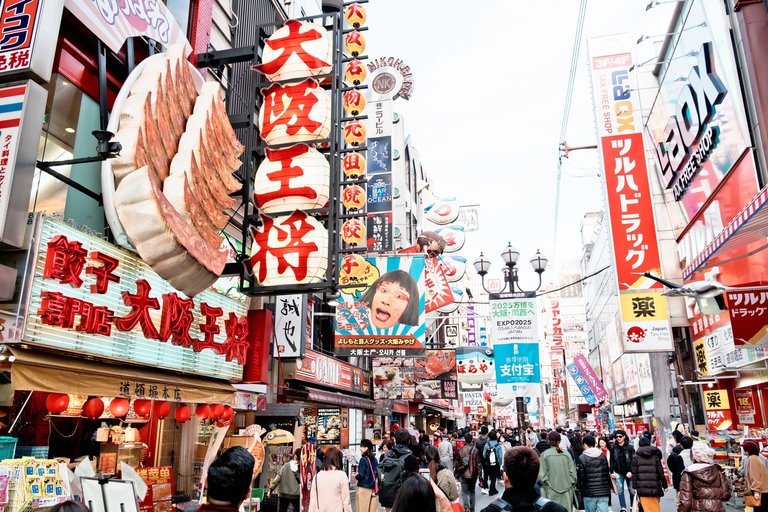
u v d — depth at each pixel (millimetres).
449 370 23844
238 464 2885
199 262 7086
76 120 7422
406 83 25109
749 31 12461
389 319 15844
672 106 16922
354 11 10078
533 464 3611
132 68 7688
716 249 9312
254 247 8469
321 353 17438
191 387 8438
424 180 37562
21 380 5344
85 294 6305
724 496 7457
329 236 8547
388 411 23000
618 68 19828
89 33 7336
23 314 5410
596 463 9383
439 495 3736
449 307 21297
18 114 5648
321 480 7543
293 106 8836
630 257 17984
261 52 9609
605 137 19188
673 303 19000
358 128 10922
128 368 7152
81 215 7367
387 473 8312
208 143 8102
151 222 6281
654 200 18859
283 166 8539
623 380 35469
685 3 15875
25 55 5723
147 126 6855
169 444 10797
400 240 26516
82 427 9383
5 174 5469
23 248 5625
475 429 32719
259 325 10609
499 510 3490
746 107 12758
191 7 10398
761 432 14812
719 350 16141
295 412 12953
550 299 54375
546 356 73188
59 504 2648
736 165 13359
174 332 7789
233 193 9156
